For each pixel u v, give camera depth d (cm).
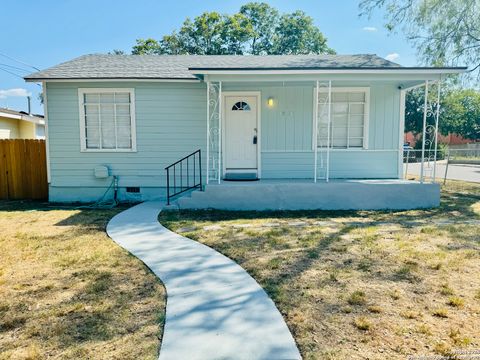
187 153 952
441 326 283
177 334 274
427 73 774
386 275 394
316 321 293
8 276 404
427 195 813
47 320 301
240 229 618
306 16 3312
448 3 1113
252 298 338
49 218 737
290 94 944
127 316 306
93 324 293
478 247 500
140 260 457
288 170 959
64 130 940
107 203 927
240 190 799
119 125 948
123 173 955
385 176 959
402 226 636
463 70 761
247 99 950
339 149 950
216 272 410
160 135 947
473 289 354
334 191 803
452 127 3425
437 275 393
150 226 649
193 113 945
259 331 278
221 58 1120
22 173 1027
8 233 608
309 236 566
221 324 289
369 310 311
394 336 269
